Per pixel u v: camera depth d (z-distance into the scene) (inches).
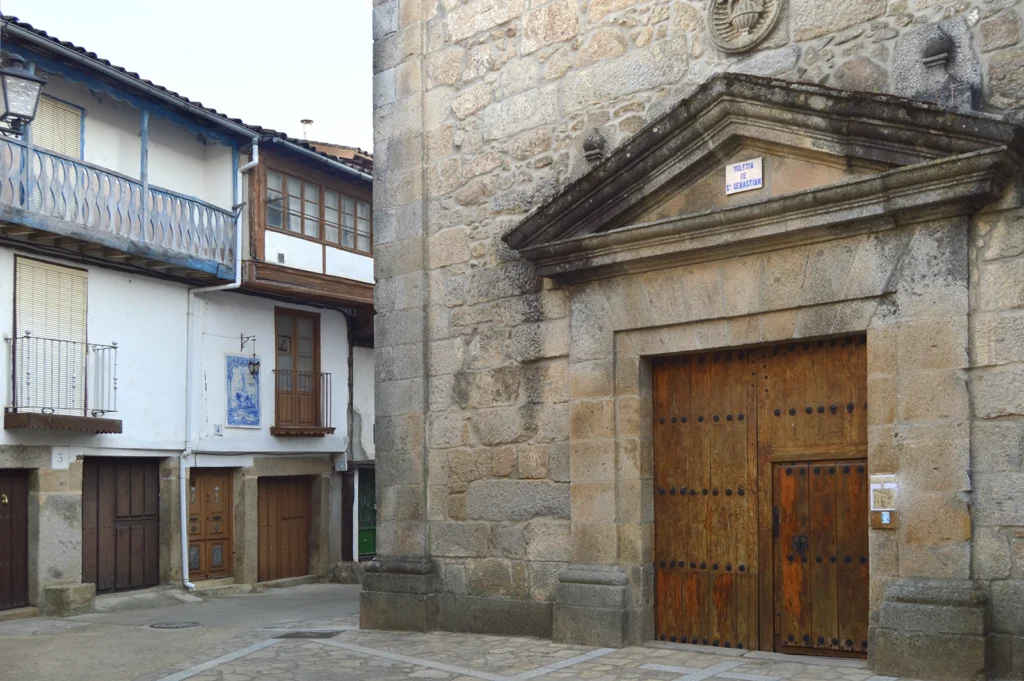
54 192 505.0
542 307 339.3
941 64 262.1
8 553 487.5
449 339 363.9
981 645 237.3
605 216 316.5
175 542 583.2
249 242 623.2
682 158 299.4
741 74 280.2
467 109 367.9
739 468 301.0
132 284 566.9
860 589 274.8
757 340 290.7
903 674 248.1
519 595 335.9
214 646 348.5
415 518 364.2
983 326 249.1
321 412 689.0
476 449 352.2
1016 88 251.3
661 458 316.5
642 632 307.7
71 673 308.2
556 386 334.3
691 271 303.4
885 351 264.2
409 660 299.0
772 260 286.8
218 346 621.3
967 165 241.3
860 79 277.3
